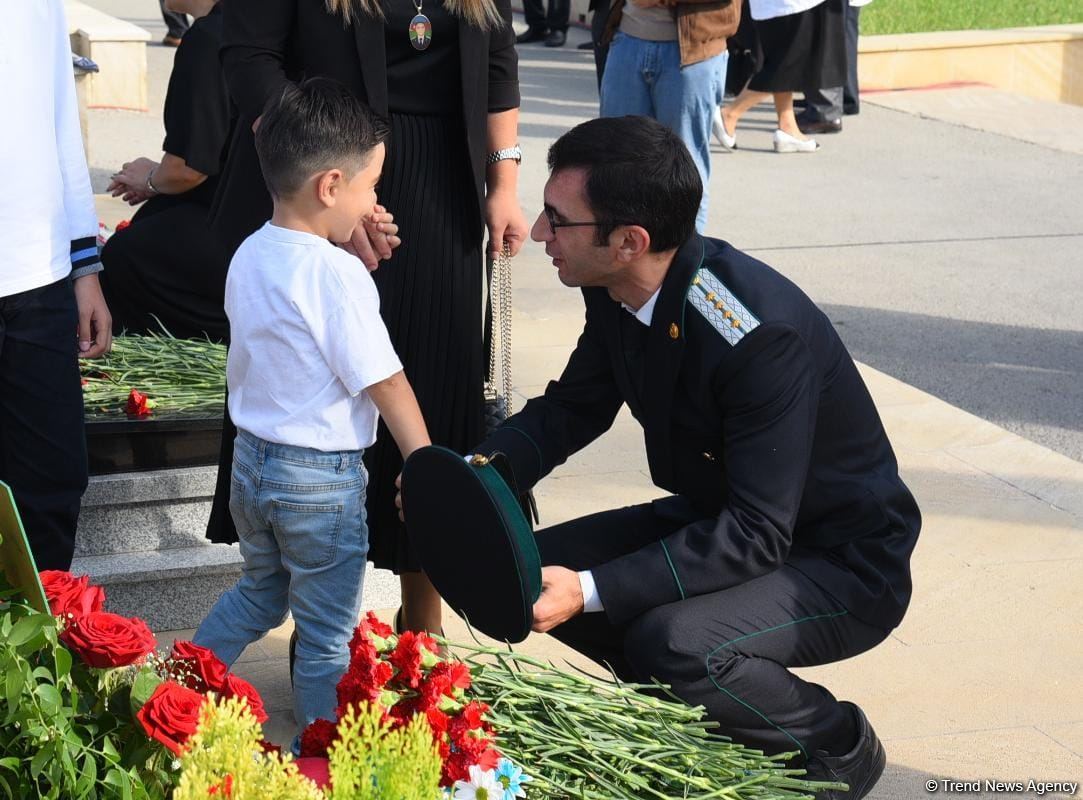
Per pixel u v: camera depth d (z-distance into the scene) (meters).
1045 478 4.94
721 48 7.52
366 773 1.65
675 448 2.81
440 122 3.21
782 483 2.60
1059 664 3.66
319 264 2.74
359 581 2.93
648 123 2.62
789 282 2.74
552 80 13.66
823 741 2.72
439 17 3.12
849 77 12.28
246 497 2.87
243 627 3.00
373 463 3.22
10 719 1.86
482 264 3.38
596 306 2.85
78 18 11.52
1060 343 7.04
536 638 3.69
